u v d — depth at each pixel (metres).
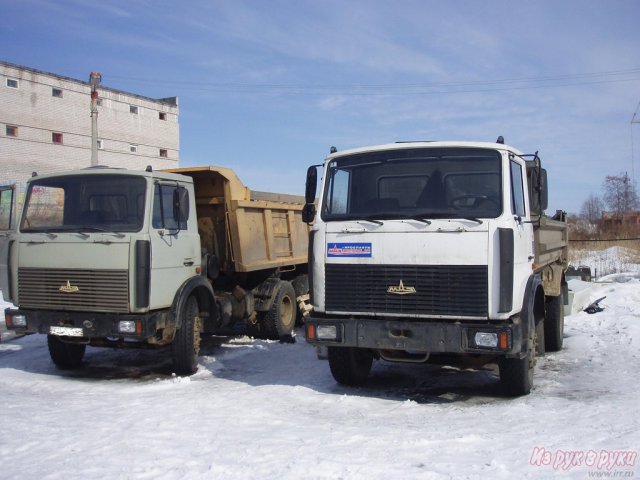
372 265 6.53
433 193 6.57
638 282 18.53
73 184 8.22
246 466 4.57
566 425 5.55
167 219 8.26
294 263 12.31
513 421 5.78
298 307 12.36
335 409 6.41
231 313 10.30
